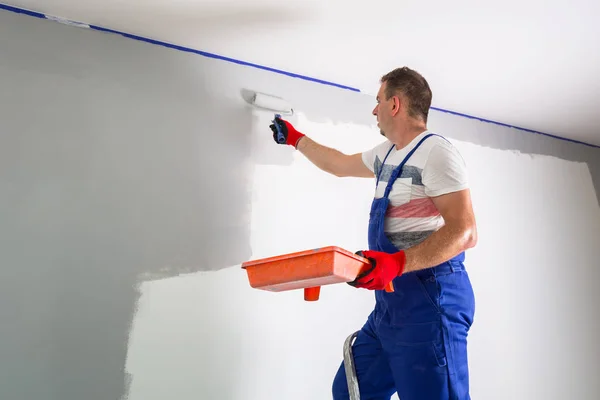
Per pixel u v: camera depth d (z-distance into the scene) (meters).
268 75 2.32
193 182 2.04
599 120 2.88
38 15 1.93
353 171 1.99
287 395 2.02
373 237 1.66
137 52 2.07
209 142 2.11
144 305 1.87
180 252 1.97
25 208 1.78
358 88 2.52
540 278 2.79
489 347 2.54
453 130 2.75
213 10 1.92
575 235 3.01
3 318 1.68
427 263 1.43
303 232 2.20
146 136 2.01
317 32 2.07
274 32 2.07
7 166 1.78
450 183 1.53
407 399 1.54
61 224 1.81
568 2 1.89
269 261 1.40
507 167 2.87
